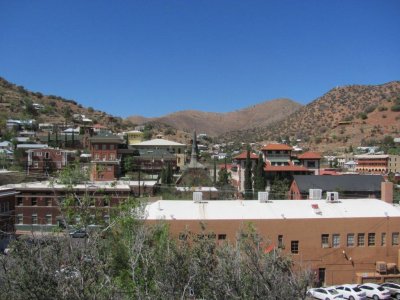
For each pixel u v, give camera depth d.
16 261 16.86
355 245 45.69
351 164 185.38
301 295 18.75
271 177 108.06
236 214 45.66
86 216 20.72
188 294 18.67
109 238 23.97
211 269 19.44
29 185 70.81
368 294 39.62
